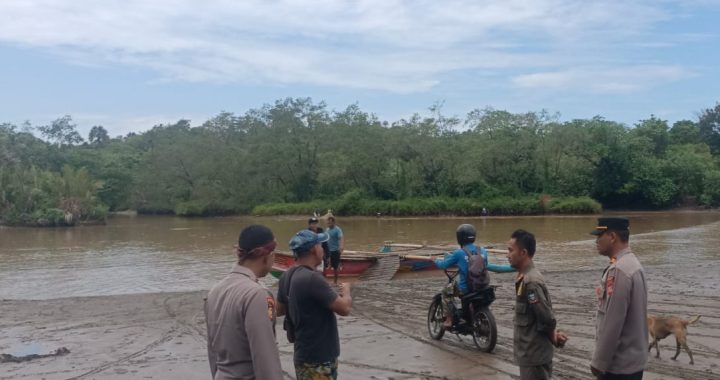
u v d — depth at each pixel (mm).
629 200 69750
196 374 8266
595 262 22719
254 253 3857
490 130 71000
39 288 18750
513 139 68625
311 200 70688
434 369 8227
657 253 25375
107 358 9148
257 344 3555
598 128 68812
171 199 72750
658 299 13156
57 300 14305
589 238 33875
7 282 19969
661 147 79562
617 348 4730
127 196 79938
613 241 4906
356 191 64938
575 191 68312
